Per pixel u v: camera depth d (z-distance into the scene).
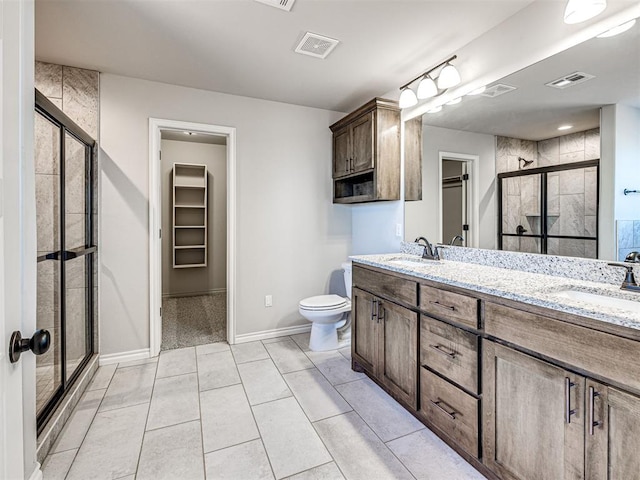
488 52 2.08
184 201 5.03
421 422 1.90
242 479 1.50
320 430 1.85
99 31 2.04
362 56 2.36
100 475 1.52
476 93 2.18
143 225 2.77
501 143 2.05
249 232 3.18
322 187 3.50
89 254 2.53
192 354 2.88
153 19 1.92
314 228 3.47
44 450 1.63
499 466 1.40
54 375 1.95
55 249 1.97
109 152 2.65
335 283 3.59
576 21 1.48
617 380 1.01
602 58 1.55
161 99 2.80
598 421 1.06
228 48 2.25
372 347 2.32
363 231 3.50
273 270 3.29
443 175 2.48
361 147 2.97
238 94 3.05
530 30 1.83
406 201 2.87
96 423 1.91
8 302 0.68
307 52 2.30
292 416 1.98
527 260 1.91
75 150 2.30
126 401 2.14
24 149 0.80
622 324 0.99
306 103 3.29
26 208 0.80
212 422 1.92
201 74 2.64
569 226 1.71
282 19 1.93
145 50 2.27
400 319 2.02
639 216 1.43
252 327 3.21
